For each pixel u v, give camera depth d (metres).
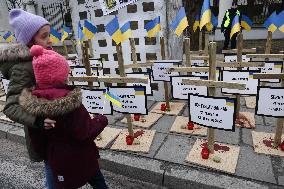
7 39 6.06
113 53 5.30
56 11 13.92
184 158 3.19
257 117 4.09
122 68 3.29
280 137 3.14
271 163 2.97
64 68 1.66
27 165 3.63
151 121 4.19
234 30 3.52
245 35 10.05
